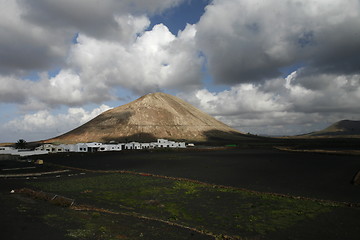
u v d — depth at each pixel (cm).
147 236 1814
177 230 2017
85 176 5200
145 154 11669
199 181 4462
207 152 12438
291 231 2091
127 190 3716
